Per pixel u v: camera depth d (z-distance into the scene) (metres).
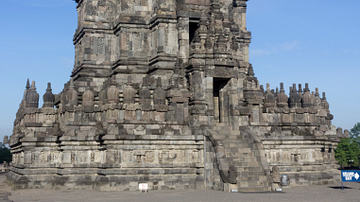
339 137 47.34
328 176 40.44
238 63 41.66
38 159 37.91
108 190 34.47
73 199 29.30
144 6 51.06
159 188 35.31
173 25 48.31
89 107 40.59
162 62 47.44
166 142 36.34
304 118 43.94
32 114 40.31
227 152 35.47
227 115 40.88
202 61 39.94
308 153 40.66
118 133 35.34
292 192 32.06
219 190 33.34
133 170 35.28
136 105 38.59
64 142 37.00
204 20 41.62
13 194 33.16
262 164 34.19
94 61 52.72
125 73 49.44
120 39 50.19
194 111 38.66
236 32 52.94
